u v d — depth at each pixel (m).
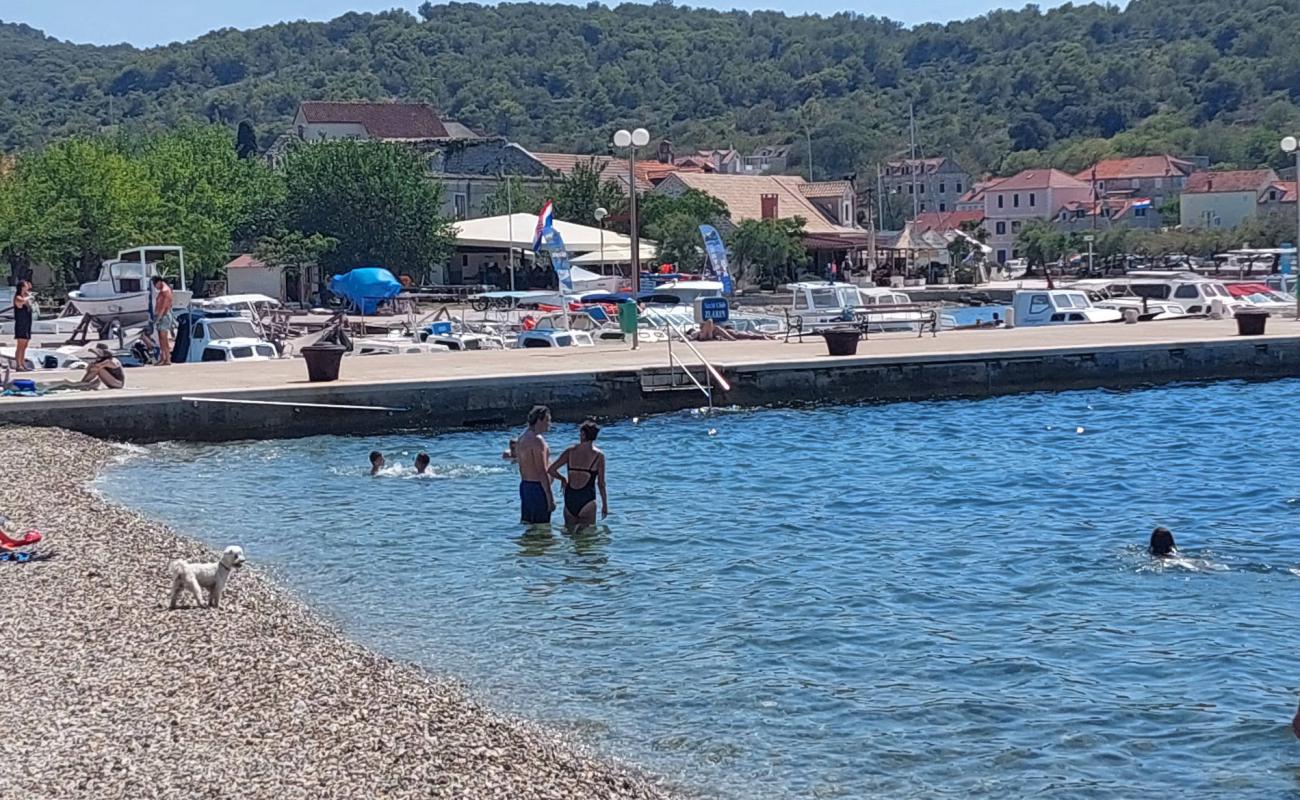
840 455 26.23
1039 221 137.62
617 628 14.25
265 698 11.39
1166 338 39.62
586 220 90.31
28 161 88.56
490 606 15.23
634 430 30.33
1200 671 12.34
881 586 15.77
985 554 17.36
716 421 31.64
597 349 40.41
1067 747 10.67
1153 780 10.04
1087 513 20.12
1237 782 9.95
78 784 9.32
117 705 11.14
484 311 60.00
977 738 10.91
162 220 82.50
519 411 31.50
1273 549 17.33
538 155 116.12
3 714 10.89
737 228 86.81
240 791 9.23
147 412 28.70
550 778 9.86
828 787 10.06
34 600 14.75
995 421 30.91
